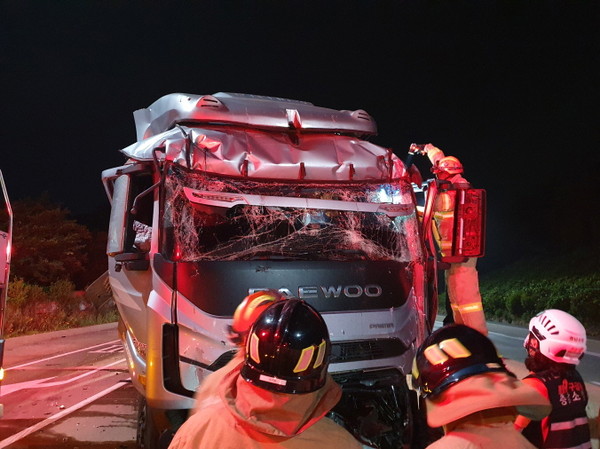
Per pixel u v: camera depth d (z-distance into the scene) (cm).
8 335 1762
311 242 531
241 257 485
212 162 502
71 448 612
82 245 2919
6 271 482
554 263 3159
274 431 187
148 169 500
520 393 172
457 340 185
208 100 527
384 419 493
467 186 547
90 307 2278
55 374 1091
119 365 1194
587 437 291
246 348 201
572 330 289
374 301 497
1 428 698
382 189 556
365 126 587
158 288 452
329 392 205
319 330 195
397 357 495
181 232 470
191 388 438
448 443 176
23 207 2750
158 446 447
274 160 525
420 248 536
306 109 570
